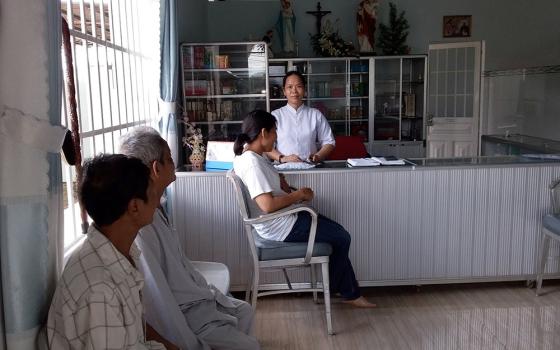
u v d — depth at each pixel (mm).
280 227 2637
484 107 6715
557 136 6418
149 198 1329
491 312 2963
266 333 2760
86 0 2500
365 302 3018
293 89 3596
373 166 3133
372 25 6285
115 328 1178
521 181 3168
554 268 3252
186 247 3182
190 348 1675
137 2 3520
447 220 3182
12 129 1200
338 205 3127
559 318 2869
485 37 6566
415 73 6520
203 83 5078
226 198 3137
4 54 1189
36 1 1218
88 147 2406
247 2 6426
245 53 5199
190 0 5223
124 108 3109
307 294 3285
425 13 6535
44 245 1288
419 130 6555
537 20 6504
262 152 2674
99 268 1214
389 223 3164
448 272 3238
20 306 1232
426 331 2742
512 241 3232
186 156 4379
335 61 6406
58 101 1380
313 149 3693
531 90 6566
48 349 1249
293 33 6324
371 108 6383
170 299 1645
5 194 1202
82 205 1284
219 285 2092
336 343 2635
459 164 3174
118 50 3021
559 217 3008
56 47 1363
